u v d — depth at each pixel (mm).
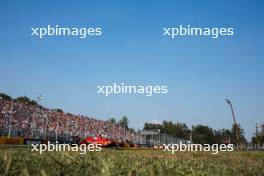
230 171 8797
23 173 5270
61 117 65000
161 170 7328
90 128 75500
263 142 126250
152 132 104688
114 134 86375
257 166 11664
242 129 156500
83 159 8609
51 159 8062
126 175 6137
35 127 55125
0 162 6289
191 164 10453
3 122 47812
